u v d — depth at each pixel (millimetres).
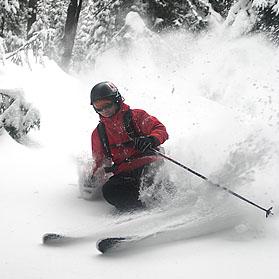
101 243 3273
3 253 3252
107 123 4566
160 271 3055
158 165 4609
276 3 15789
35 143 6133
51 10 23125
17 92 6008
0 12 13516
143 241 3447
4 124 5953
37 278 2885
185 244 3566
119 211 4352
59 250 3375
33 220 3961
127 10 17984
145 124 4594
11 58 7418
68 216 4141
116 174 4590
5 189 4684
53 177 5184
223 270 3084
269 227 3896
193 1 18453
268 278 2977
